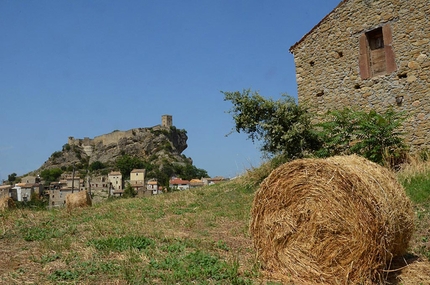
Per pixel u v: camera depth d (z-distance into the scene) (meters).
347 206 5.50
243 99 13.81
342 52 14.81
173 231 8.52
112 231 8.45
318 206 5.74
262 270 6.02
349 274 5.46
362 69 14.25
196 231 8.66
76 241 7.59
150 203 12.90
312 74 15.66
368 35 14.27
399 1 13.40
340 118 13.09
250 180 14.14
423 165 11.26
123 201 14.16
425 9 12.87
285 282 5.68
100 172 94.69
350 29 14.60
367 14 14.16
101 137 113.19
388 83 13.63
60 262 6.21
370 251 5.34
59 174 97.56
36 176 95.31
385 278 5.50
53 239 7.89
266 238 6.15
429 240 7.03
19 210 11.79
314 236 5.75
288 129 13.72
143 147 105.56
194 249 7.11
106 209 11.96
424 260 6.18
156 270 5.82
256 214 6.28
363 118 12.71
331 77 15.09
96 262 6.14
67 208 12.54
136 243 7.19
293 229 5.92
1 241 7.91
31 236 8.15
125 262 6.06
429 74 12.77
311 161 5.91
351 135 13.14
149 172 90.38
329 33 15.19
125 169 92.31
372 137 12.41
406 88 13.23
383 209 5.34
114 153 103.88
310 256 5.76
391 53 13.57
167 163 98.44
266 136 14.01
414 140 13.00
